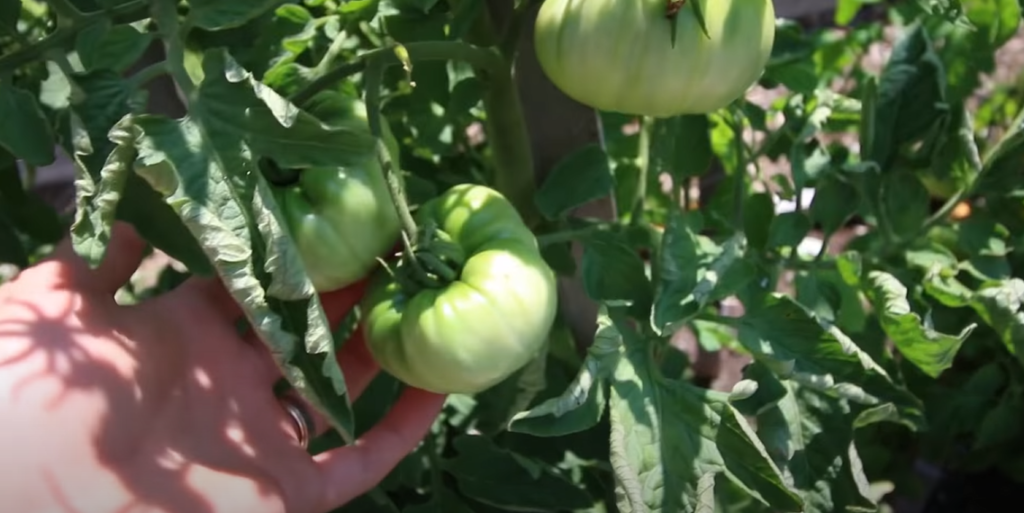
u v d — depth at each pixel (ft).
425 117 2.81
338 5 2.57
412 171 3.02
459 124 3.04
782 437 2.58
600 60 2.04
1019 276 3.43
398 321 2.11
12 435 1.93
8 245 2.68
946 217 2.96
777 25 2.83
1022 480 3.81
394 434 2.53
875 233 3.10
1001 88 3.94
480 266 2.09
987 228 2.99
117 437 2.07
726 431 2.22
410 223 2.07
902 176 2.95
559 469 3.10
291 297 1.77
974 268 2.96
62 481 1.98
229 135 1.79
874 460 3.67
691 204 3.81
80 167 1.74
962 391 3.59
